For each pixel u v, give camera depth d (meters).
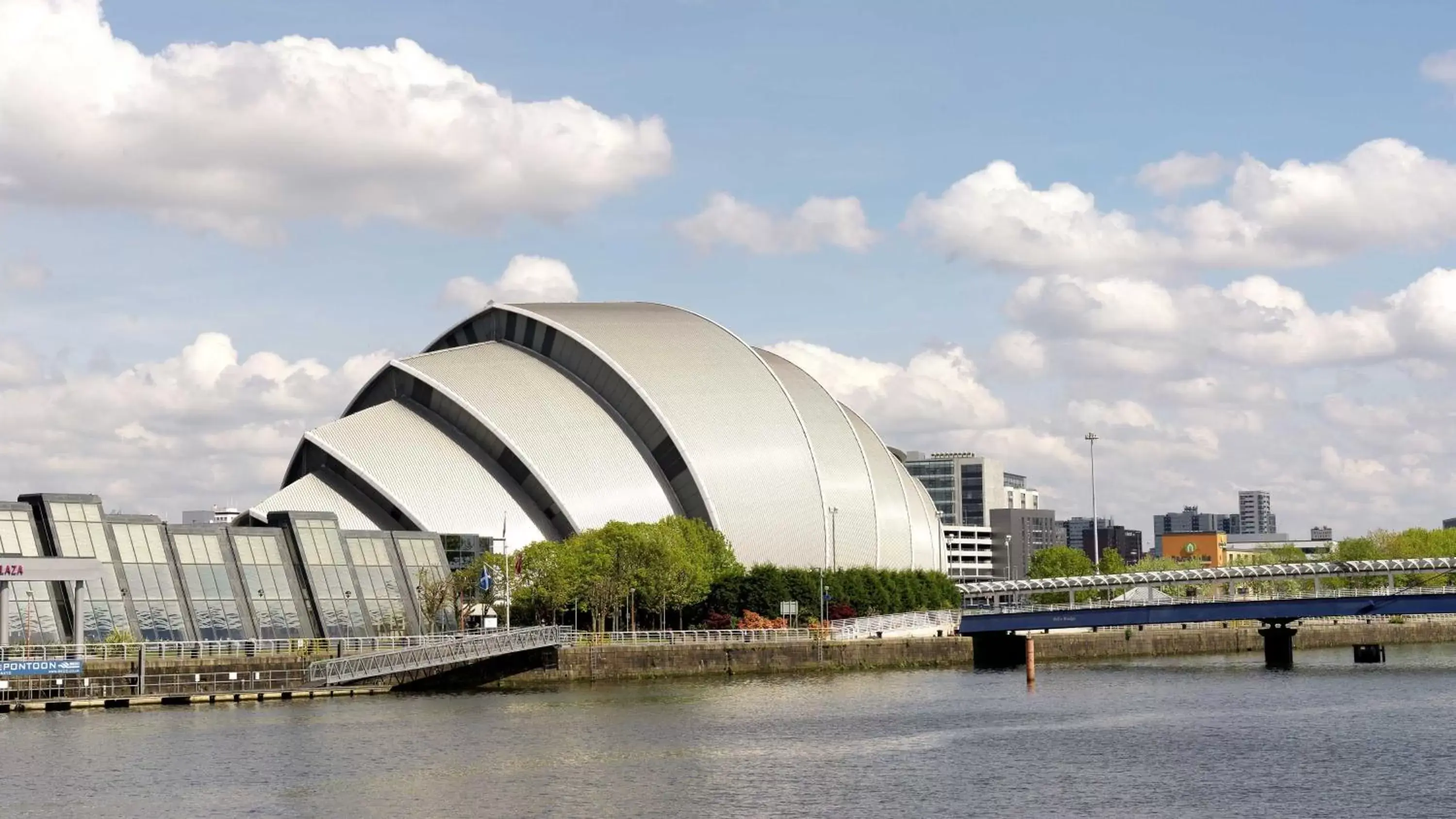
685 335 194.50
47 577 109.25
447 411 176.88
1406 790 80.81
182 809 74.56
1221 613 164.12
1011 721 107.88
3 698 106.69
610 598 150.25
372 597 141.50
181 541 128.25
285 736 96.19
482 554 160.25
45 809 74.44
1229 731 102.94
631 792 79.75
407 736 96.88
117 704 109.81
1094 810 75.94
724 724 104.19
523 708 112.25
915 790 80.75
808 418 198.38
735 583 166.88
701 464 180.25
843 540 192.62
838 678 144.00
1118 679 145.12
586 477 174.00
